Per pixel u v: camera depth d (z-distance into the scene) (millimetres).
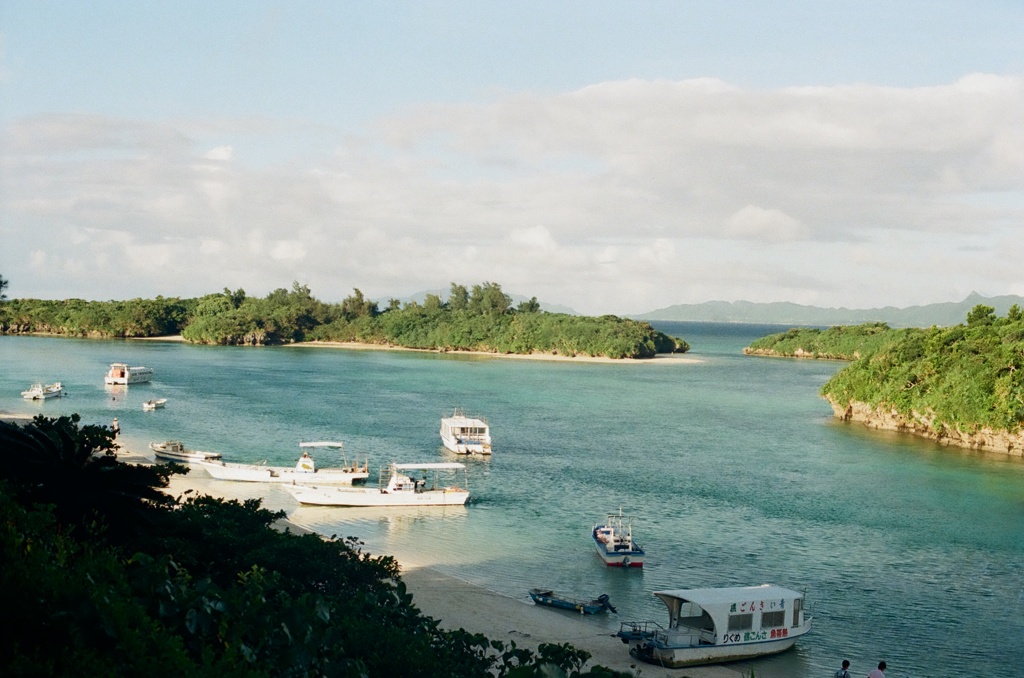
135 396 142750
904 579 57562
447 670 26609
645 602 51656
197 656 19031
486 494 80188
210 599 21203
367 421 123688
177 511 39031
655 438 117312
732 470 95188
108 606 16125
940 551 64625
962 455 111312
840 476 93812
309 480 82438
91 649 15328
